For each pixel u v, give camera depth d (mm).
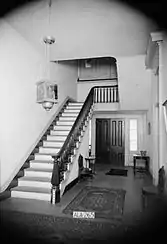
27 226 3107
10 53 4609
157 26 3912
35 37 5090
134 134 9656
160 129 4312
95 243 2654
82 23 4289
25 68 5262
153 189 3324
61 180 4633
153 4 3197
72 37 4980
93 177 6746
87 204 4074
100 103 8797
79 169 6109
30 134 5547
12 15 3936
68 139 5215
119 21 4109
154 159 6176
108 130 9977
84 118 6848
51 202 4137
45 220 3311
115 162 9805
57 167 4305
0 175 4273
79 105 8312
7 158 4508
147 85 6984
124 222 3215
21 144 5082
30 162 5352
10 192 4449
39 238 2777
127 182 6035
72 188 5320
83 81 9945
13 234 2869
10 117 4629
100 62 10078
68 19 4141
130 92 7410
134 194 4773
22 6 3584
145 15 3658
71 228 3049
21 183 4762
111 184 5781
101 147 10031
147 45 5305
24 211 3662
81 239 2748
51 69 6988
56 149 5801
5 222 3227
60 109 7770
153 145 6480
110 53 5973
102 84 9641
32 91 5637
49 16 4012
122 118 9820
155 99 5887
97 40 5117
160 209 3014
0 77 4281
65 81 8430
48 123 6715
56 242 2684
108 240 2717
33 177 4918
